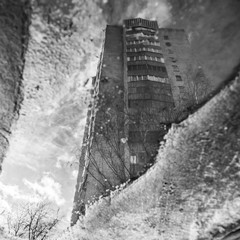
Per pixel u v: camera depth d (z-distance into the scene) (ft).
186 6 49.11
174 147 23.43
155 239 26.05
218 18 38.73
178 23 61.16
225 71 23.91
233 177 19.30
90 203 42.50
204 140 20.77
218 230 20.47
